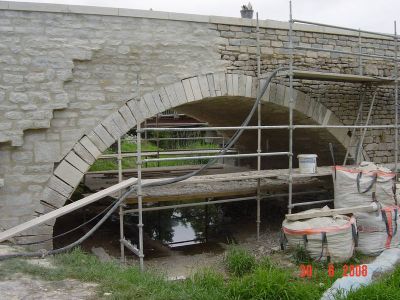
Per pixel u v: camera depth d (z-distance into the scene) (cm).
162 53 746
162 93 746
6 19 642
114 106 712
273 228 974
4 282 461
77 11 676
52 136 673
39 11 657
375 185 752
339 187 774
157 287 475
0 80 641
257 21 801
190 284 527
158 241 922
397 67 989
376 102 1013
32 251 616
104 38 701
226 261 709
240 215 1114
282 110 899
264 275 532
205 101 863
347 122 962
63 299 425
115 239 888
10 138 645
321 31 898
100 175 953
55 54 668
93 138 696
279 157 1185
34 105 657
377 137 1016
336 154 1024
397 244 737
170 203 1088
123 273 514
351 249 680
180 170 1013
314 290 531
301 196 1080
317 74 789
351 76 833
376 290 497
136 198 744
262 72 843
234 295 510
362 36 957
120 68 715
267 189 909
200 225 1063
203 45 779
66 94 675
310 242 671
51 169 673
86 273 495
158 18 735
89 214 895
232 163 1296
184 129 656
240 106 912
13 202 656
